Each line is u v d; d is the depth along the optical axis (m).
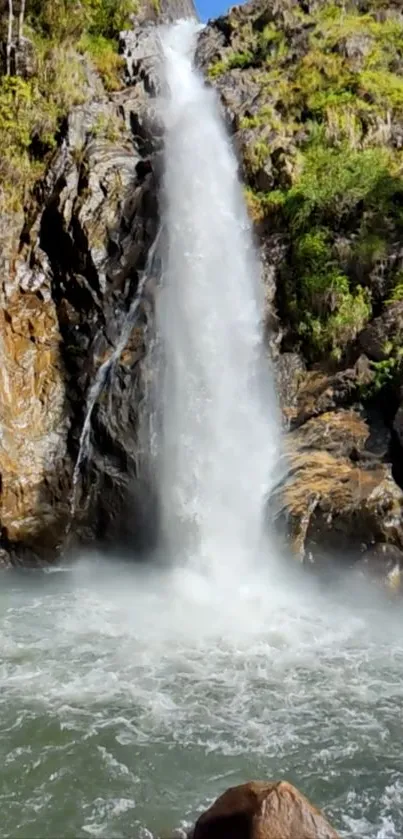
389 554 11.72
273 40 22.06
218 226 17.80
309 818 5.40
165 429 14.94
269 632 10.58
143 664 9.39
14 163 18.09
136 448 14.88
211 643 10.13
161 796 6.64
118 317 16.48
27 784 6.80
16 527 14.48
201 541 13.76
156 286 16.42
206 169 18.70
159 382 15.30
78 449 15.36
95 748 7.36
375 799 6.61
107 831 6.15
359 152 17.55
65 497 15.06
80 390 15.96
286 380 15.12
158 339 15.77
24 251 17.39
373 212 15.90
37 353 16.22
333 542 12.06
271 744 7.49
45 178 18.06
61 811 6.42
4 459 14.83
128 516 14.65
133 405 15.16
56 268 17.27
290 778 6.92
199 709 8.19
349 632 10.62
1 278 16.78
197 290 16.72
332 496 12.26
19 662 9.45
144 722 7.88
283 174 17.70
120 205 17.64
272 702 8.39
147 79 21.31
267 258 16.61
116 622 11.05
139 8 24.28
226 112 20.31
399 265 15.18
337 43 20.38
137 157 18.77
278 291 16.25
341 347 14.95
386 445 12.96
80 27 21.38
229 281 16.84
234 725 7.85
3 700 8.32
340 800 6.59
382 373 13.93
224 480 14.20
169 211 17.62
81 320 16.64
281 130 18.72
